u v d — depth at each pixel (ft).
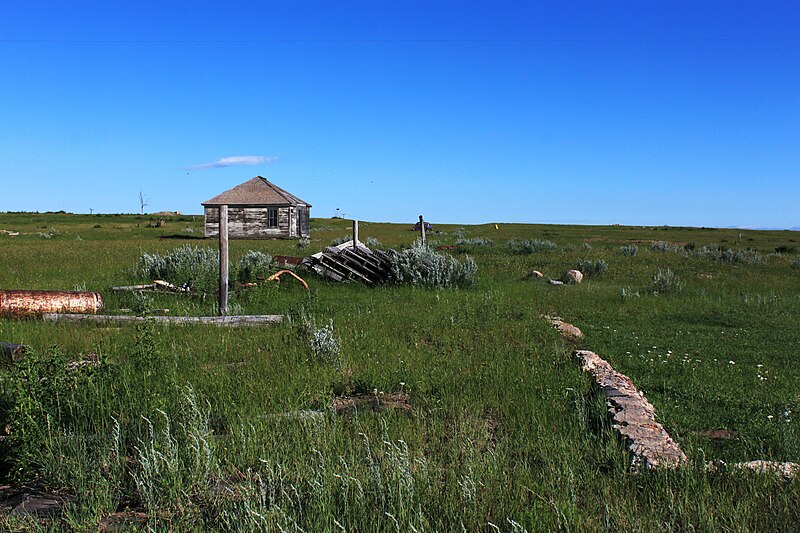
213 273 58.13
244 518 13.56
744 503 15.07
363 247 73.67
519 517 14.17
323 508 13.99
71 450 17.51
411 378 27.73
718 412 25.93
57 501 15.69
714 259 109.40
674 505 15.08
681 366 33.99
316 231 220.84
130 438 19.20
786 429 22.29
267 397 23.86
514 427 21.33
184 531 13.58
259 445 18.42
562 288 69.92
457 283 67.67
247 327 40.98
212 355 31.83
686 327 47.42
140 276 67.31
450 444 19.04
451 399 24.36
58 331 37.52
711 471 17.20
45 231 198.08
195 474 15.79
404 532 13.41
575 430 21.07
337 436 19.22
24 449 16.81
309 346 31.83
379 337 37.60
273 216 179.52
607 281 78.79
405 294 60.29
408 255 70.49
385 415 21.86
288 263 80.69
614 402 24.06
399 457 16.90
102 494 15.16
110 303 49.44
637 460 17.78
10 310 42.24
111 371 24.49
